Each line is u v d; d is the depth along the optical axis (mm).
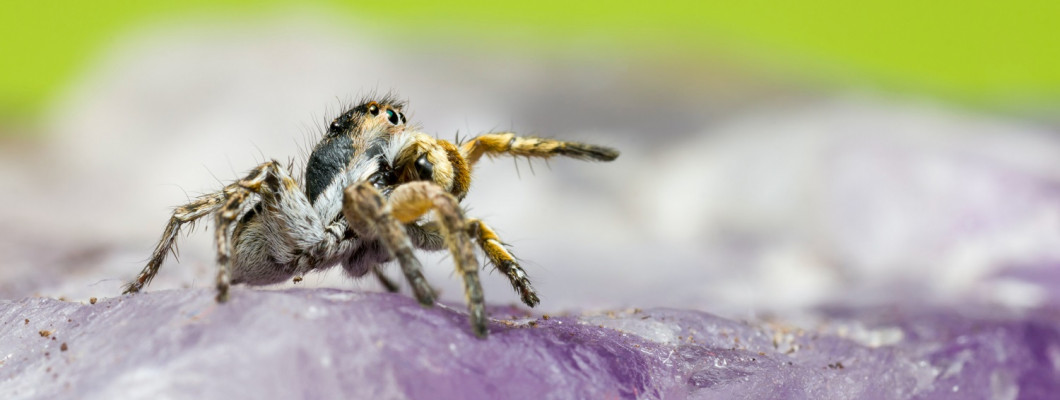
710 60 141
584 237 98
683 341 54
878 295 74
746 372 53
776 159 105
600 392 50
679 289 73
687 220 103
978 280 77
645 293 72
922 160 94
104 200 116
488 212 105
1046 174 91
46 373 48
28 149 135
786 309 68
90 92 141
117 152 127
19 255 71
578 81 133
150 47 142
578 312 60
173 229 53
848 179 95
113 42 150
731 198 102
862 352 57
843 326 63
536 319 54
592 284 74
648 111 128
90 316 50
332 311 48
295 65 130
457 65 134
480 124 122
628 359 51
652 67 139
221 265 49
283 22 141
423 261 76
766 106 132
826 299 72
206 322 48
